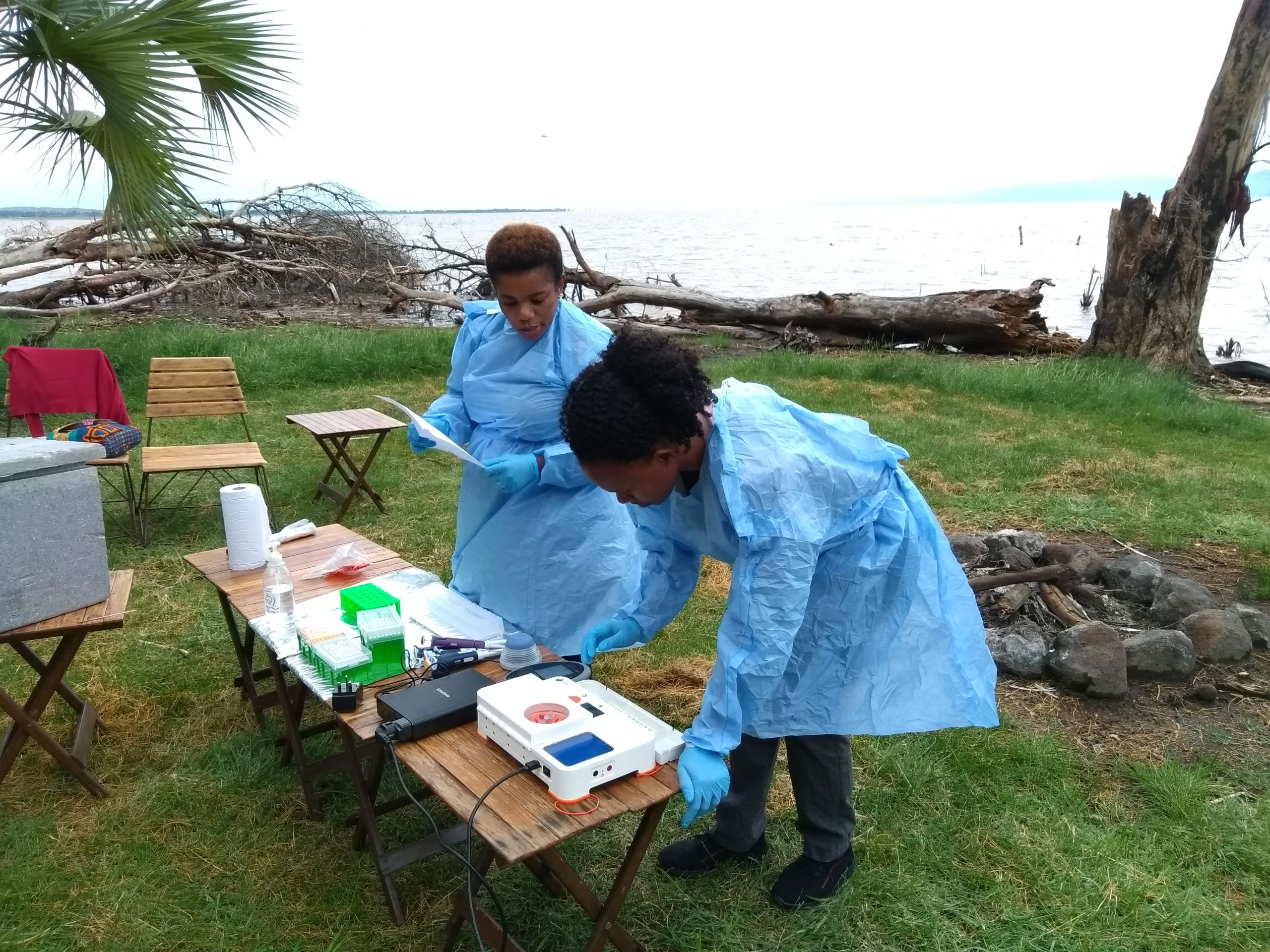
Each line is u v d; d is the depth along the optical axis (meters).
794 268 29.50
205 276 14.95
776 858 2.55
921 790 2.85
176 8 5.94
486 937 2.06
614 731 1.86
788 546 1.74
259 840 2.62
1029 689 3.48
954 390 9.45
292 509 5.55
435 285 18.67
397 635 2.29
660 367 1.67
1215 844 2.62
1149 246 11.00
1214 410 8.69
